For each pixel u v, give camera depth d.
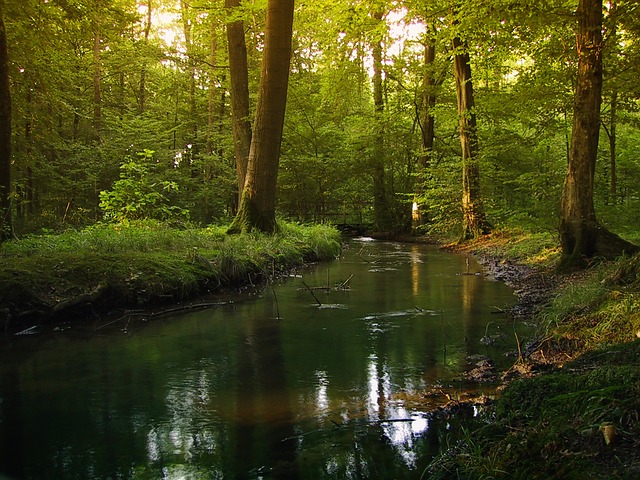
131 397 3.92
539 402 2.82
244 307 7.43
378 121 22.66
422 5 13.52
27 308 6.25
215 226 14.84
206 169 24.50
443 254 15.20
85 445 3.12
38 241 9.13
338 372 4.43
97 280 7.09
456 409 3.52
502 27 10.34
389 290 8.69
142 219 13.38
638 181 17.77
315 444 3.05
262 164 12.70
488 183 17.92
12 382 4.29
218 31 23.11
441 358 4.77
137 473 2.77
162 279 7.61
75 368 4.67
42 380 4.34
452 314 6.69
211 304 7.50
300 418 3.46
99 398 3.90
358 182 26.92
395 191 24.95
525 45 12.02
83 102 24.22
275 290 8.87
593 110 9.07
